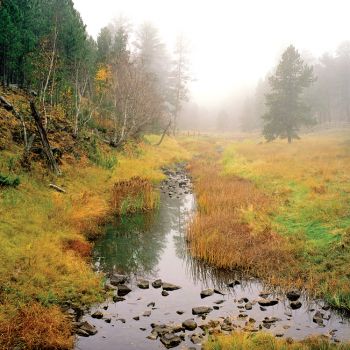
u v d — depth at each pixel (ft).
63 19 86.12
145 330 24.91
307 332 24.62
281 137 129.80
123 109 94.68
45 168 54.03
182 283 32.73
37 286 28.27
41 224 38.58
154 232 46.47
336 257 34.55
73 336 23.68
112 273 34.37
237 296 30.19
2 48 71.41
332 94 230.27
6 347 21.48
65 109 81.41
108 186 60.13
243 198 55.26
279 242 39.04
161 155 104.53
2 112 60.49
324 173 63.77
